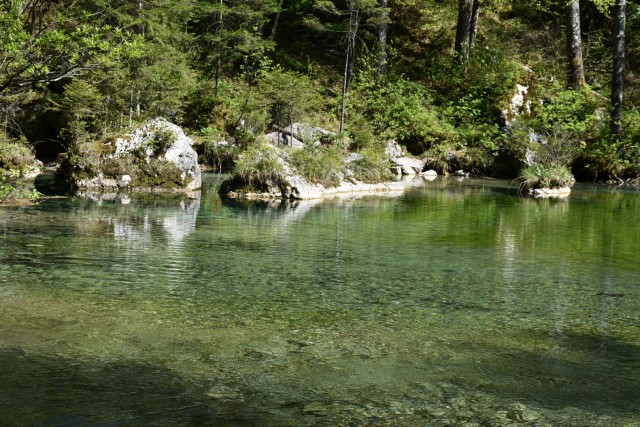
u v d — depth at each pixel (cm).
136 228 1161
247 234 1134
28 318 594
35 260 858
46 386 444
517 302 709
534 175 2056
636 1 3497
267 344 545
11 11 744
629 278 841
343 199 1775
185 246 1001
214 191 1894
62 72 783
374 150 2478
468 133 2864
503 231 1234
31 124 2675
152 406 419
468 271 870
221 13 3008
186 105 2917
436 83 3328
